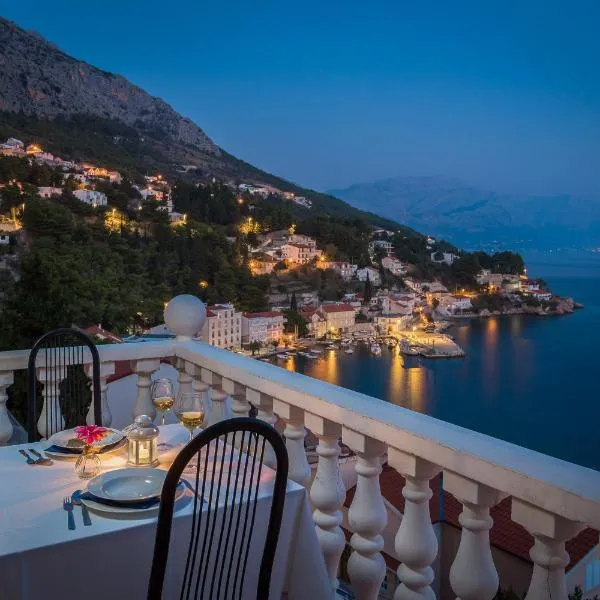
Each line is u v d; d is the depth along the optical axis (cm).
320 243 16512
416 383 8150
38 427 441
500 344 10544
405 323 12125
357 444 266
